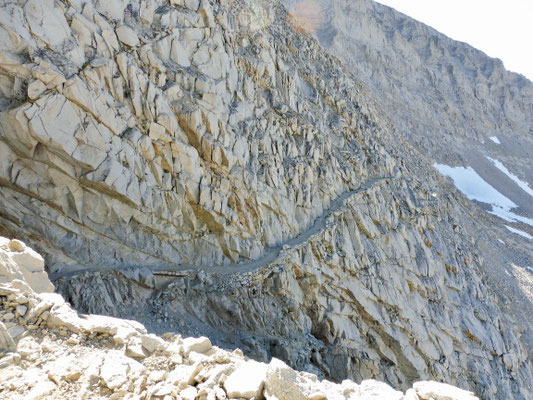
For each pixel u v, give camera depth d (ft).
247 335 63.31
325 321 78.13
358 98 144.97
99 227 55.98
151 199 59.98
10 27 46.16
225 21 82.99
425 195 144.77
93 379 22.52
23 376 21.54
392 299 94.02
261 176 79.51
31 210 51.03
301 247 80.02
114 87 56.59
